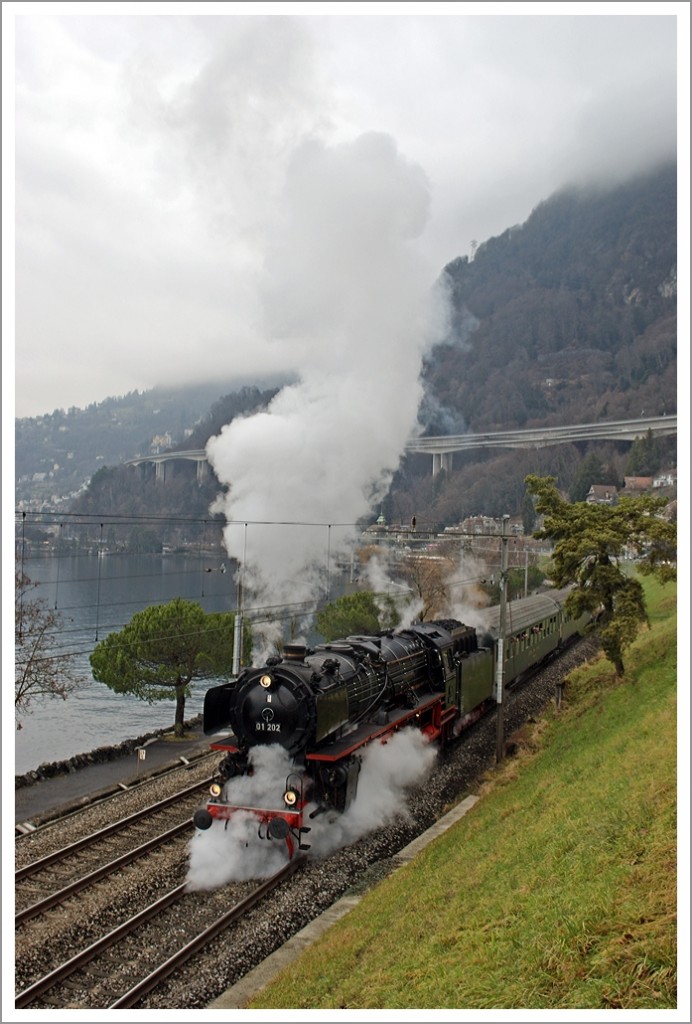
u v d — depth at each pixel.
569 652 30.12
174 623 23.80
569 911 7.89
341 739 14.04
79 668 37.12
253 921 10.45
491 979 7.45
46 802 17.78
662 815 9.41
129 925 9.95
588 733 16.58
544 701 23.78
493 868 10.51
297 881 11.70
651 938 6.86
